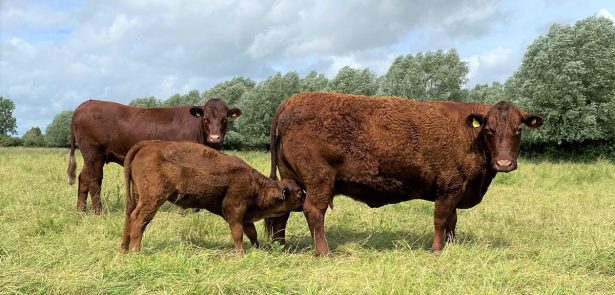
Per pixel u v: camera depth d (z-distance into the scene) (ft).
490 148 21.45
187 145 20.89
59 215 25.26
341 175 21.53
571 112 103.14
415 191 22.06
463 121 21.94
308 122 21.24
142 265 16.79
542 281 16.83
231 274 16.56
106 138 30.17
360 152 21.15
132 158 20.34
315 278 16.26
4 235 19.89
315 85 185.88
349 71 172.04
